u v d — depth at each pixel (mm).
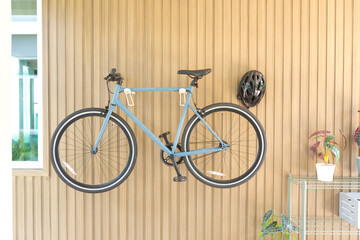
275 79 1933
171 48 1925
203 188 1936
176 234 1934
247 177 1815
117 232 1938
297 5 1927
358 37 1931
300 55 1934
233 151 1943
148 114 1931
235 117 1938
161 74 1936
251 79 1813
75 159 1938
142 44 1932
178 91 1775
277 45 1929
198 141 1935
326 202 1931
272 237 1814
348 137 1938
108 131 1938
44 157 1933
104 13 1925
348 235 1916
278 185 1939
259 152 1809
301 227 1839
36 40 2035
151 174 1938
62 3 1923
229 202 1943
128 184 1938
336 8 1926
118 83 1755
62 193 1938
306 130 1940
